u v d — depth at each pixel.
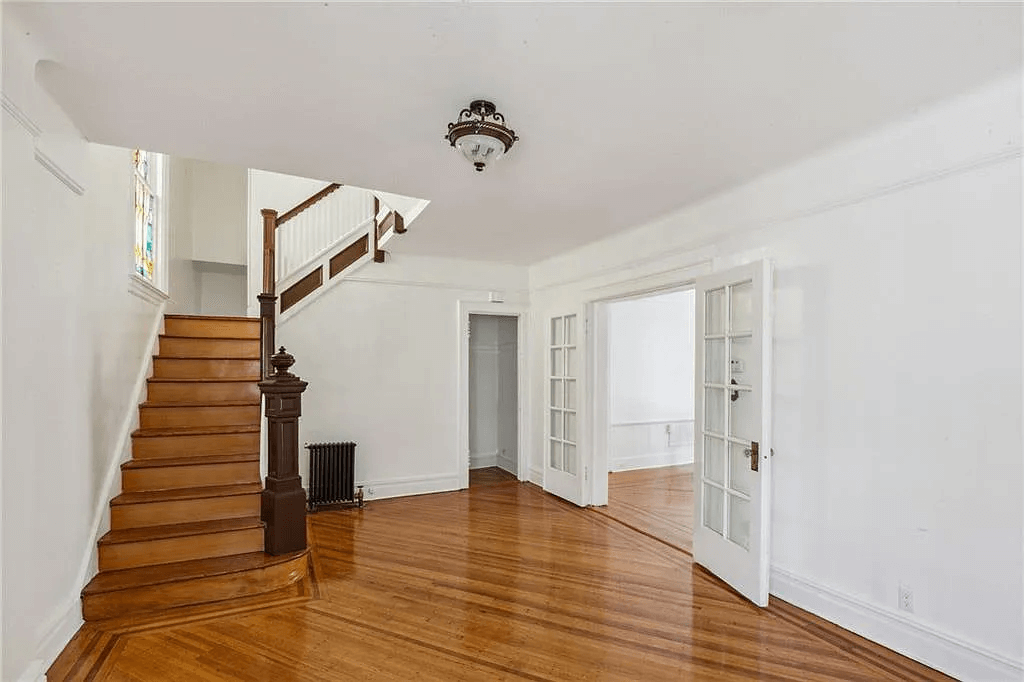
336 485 5.32
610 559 3.95
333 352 5.54
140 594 3.02
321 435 5.47
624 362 7.36
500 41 2.00
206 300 7.88
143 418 4.20
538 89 2.36
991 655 2.30
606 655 2.63
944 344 2.50
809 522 3.11
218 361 4.88
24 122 2.13
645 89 2.35
